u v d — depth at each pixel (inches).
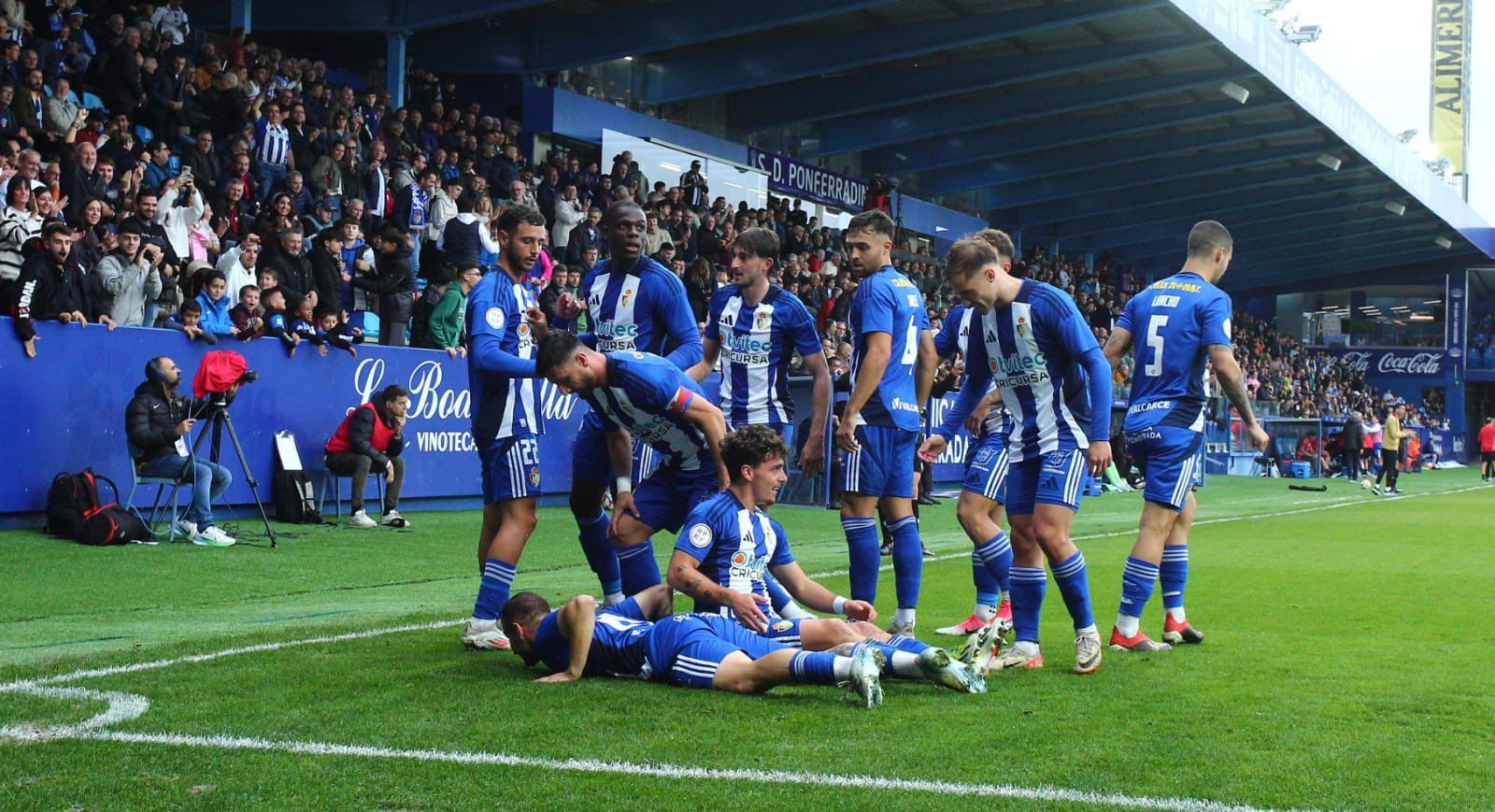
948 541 443.8
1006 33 812.0
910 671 170.7
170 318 403.5
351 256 529.7
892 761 138.0
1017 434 201.5
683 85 903.1
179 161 552.7
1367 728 157.3
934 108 1036.5
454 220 546.0
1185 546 226.8
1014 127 1109.7
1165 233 1498.5
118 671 182.7
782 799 123.6
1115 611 267.6
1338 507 710.5
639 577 212.1
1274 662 204.2
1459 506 738.8
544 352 190.4
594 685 175.6
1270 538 477.1
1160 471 219.9
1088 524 531.8
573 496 222.8
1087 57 903.7
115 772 130.8
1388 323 2052.2
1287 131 1123.9
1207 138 1140.5
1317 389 1765.5
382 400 430.3
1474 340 1980.8
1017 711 163.6
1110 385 195.2
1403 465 1476.4
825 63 864.9
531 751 140.2
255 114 565.3
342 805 120.9
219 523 398.9
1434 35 2193.7
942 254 1240.8
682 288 221.9
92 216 396.2
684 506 211.6
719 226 813.2
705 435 193.6
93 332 372.5
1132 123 1075.9
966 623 241.9
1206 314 222.2
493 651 202.7
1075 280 1405.0
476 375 209.8
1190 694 176.9
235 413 412.5
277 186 558.9
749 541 184.2
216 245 476.4
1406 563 378.6
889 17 832.3
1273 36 973.2
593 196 743.1
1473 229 1742.1
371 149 589.3
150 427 352.8
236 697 166.4
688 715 157.9
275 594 276.7
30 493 359.3
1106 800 124.8
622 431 208.5
